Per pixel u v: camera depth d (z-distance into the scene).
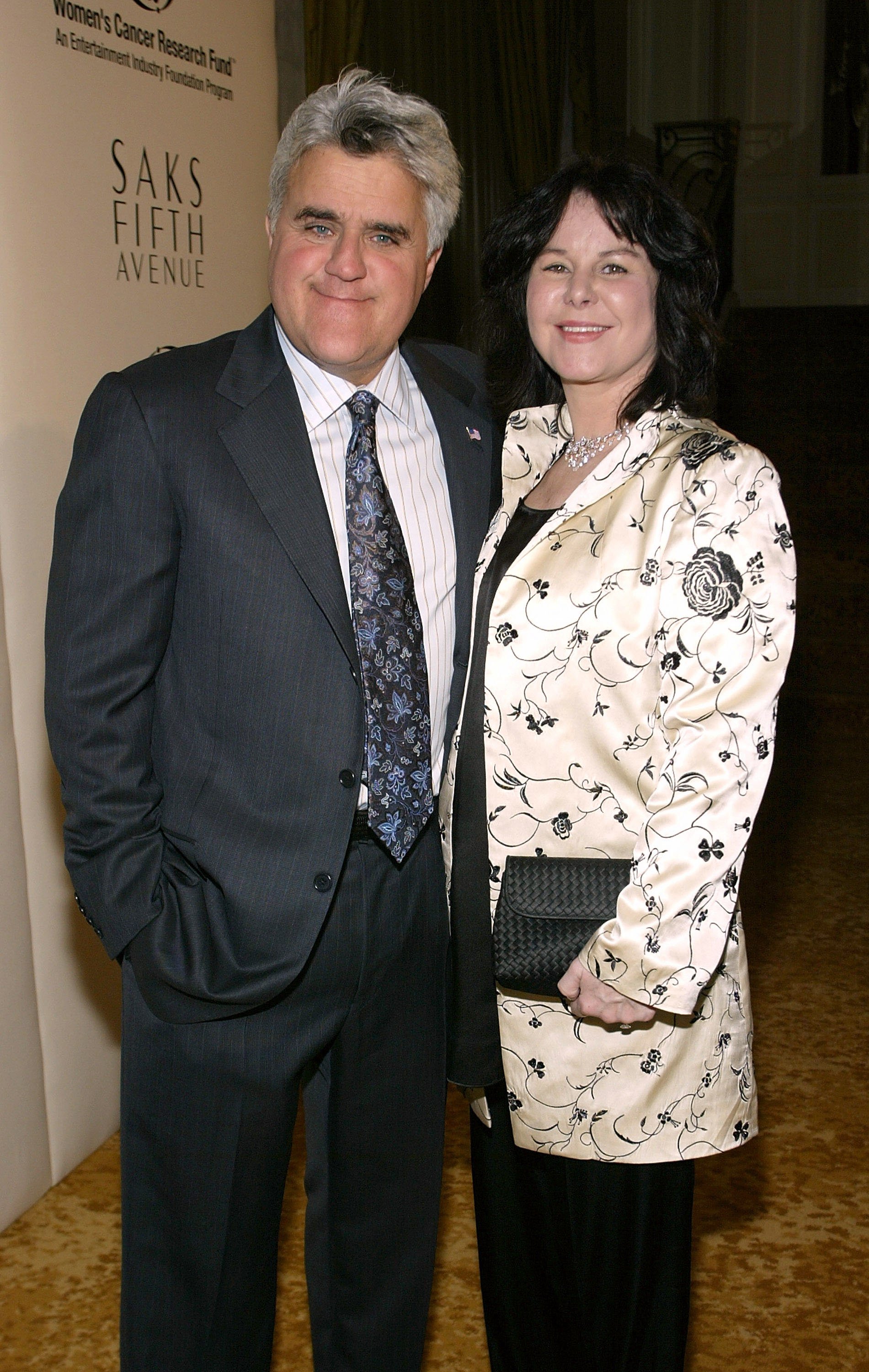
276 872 1.51
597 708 1.45
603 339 1.47
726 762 1.33
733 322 8.38
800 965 3.62
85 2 2.29
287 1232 2.38
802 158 9.66
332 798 1.51
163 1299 1.61
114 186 2.40
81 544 1.48
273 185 1.55
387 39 4.95
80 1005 2.57
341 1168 1.70
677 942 1.35
